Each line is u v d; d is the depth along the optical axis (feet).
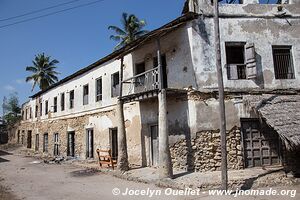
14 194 32.48
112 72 59.06
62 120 81.35
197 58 40.45
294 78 42.34
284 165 38.73
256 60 41.47
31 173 50.49
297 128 33.04
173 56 43.55
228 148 39.06
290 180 33.71
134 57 52.44
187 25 41.75
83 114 69.62
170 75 43.57
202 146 38.91
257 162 39.99
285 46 43.01
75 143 72.33
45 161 68.80
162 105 37.73
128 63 54.19
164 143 36.91
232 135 39.37
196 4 42.57
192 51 40.63
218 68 31.17
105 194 31.68
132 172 44.01
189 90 40.14
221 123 30.60
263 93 40.68
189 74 40.78
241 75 41.63
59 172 51.06
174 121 41.65
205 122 39.32
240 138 39.55
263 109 37.22
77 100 73.41
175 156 40.98
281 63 43.06
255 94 40.50
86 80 69.72
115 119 57.00
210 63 40.60
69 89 78.74
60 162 67.10
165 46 45.09
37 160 73.72
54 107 88.94
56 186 37.29
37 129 104.17
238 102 40.04
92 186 36.68
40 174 48.98
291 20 43.45
